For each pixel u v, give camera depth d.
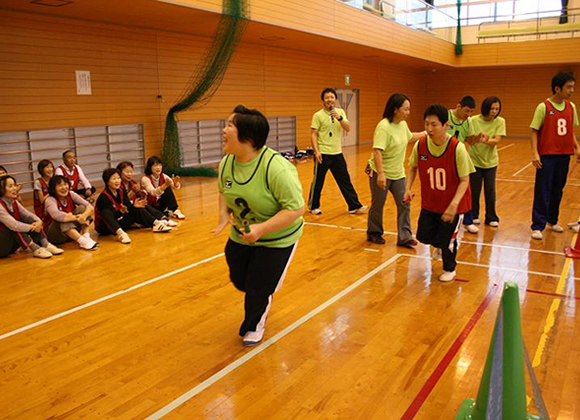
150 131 10.73
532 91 21.25
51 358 3.01
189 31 10.94
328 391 2.63
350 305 3.78
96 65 9.51
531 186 9.14
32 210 7.57
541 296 3.89
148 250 5.28
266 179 2.79
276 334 3.30
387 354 3.02
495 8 19.45
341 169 6.90
